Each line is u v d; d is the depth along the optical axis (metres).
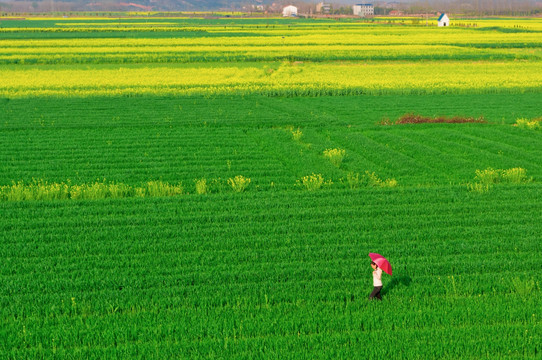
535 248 17.97
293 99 52.94
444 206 22.38
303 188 25.83
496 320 13.55
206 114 44.19
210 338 12.90
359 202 23.14
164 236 19.33
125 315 13.80
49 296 14.73
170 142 34.69
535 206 22.41
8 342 12.59
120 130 38.25
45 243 18.56
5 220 20.73
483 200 23.31
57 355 12.17
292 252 17.75
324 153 31.44
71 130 38.09
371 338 12.77
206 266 16.75
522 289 14.78
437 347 12.22
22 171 28.08
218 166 29.33
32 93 53.94
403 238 19.03
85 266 16.81
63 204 22.83
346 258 17.48
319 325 13.36
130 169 28.56
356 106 48.53
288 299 14.81
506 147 33.22
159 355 12.12
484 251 17.86
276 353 12.12
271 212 21.75
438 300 14.55
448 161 30.39
